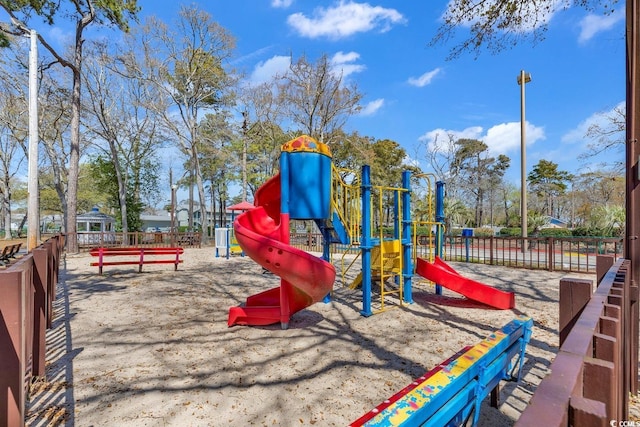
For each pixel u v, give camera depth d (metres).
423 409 1.33
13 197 39.78
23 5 13.71
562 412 0.76
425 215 24.45
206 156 31.30
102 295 6.75
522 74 13.57
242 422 2.48
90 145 24.77
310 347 3.98
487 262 11.24
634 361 2.72
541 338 4.19
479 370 1.87
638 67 2.75
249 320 4.77
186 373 3.29
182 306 5.90
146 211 51.88
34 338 3.13
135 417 2.54
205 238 23.44
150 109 23.81
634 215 2.80
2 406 1.68
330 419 2.52
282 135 28.00
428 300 6.24
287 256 4.21
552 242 9.55
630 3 2.76
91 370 3.35
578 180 37.88
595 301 1.77
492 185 38.72
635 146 2.79
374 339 4.24
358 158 28.06
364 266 5.26
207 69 24.02
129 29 17.22
